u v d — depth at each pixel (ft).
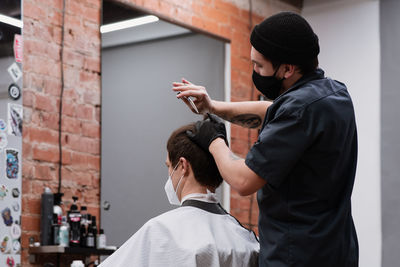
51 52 12.68
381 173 18.37
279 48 5.70
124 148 13.96
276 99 5.81
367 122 18.83
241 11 18.21
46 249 11.54
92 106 13.43
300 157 5.55
